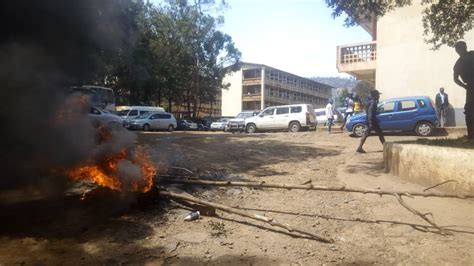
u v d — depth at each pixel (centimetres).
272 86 7325
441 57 1789
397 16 1891
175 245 432
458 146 731
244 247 435
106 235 451
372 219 541
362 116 1755
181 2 4144
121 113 3158
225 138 1775
